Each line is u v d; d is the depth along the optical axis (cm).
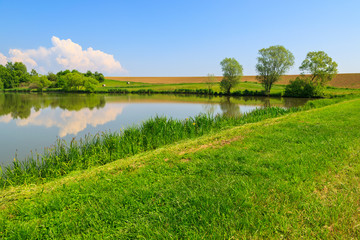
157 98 5353
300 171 459
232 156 573
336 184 409
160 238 286
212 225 304
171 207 351
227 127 1191
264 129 913
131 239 291
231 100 4831
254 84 9494
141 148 908
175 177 470
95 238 295
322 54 5156
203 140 802
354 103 2064
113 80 13425
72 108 3161
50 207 379
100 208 360
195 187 414
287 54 5519
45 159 784
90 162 785
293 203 350
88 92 7881
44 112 2698
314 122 1033
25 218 354
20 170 709
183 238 287
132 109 3148
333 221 308
